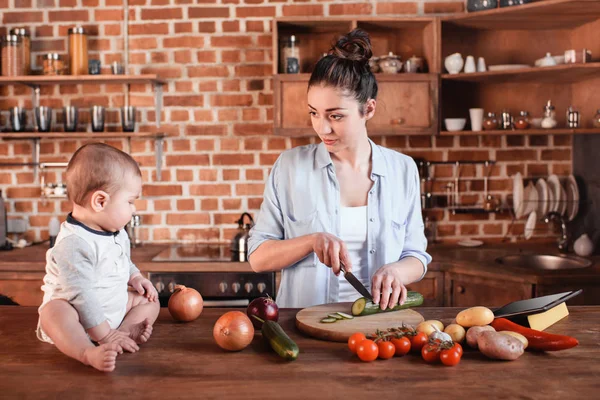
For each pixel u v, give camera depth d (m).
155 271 3.04
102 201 1.41
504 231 3.65
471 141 3.62
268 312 1.56
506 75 3.26
